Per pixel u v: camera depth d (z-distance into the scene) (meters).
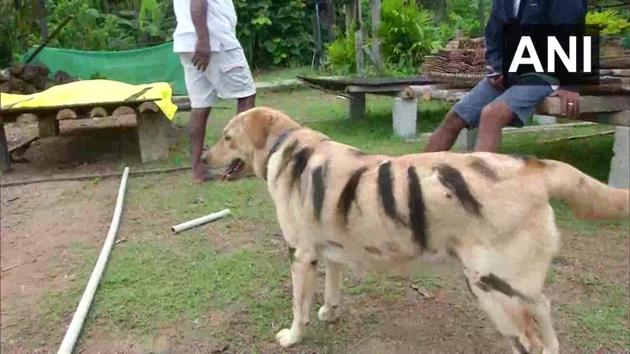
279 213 2.85
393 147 6.70
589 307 3.26
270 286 3.60
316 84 8.71
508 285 2.33
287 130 2.95
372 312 3.29
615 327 3.06
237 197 5.18
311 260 2.83
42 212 5.09
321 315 3.18
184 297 3.50
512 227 2.27
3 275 3.92
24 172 6.33
